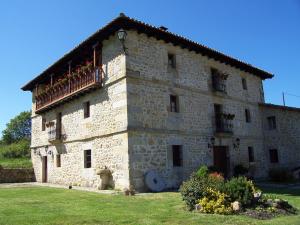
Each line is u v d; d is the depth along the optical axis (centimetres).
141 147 1216
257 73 1955
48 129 1828
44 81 1958
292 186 1373
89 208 807
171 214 718
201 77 1560
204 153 1474
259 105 1936
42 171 1895
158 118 1305
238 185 798
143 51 1313
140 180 1184
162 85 1355
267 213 727
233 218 671
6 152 3450
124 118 1207
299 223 634
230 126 1639
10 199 995
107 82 1328
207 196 779
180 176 1334
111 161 1266
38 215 712
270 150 1891
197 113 1488
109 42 1348
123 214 721
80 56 1534
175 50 1457
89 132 1429
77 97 1527
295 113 1850
